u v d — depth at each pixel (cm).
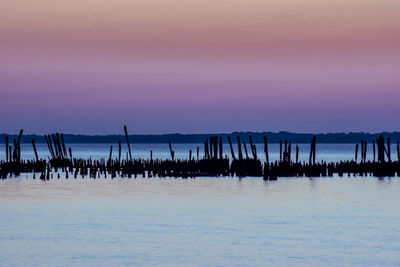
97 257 4309
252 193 7969
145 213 6184
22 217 5931
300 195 7744
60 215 6059
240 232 5138
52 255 4369
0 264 4138
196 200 7238
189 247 4597
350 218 5838
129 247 4600
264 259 4253
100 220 5744
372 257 4291
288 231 5181
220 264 4128
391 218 5834
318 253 4400
